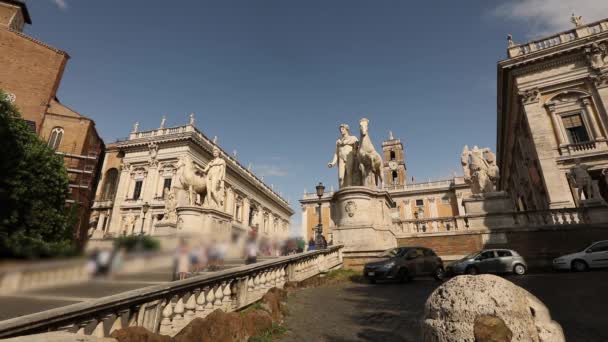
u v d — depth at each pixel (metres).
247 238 12.49
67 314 2.90
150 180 36.53
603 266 12.01
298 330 5.48
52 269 5.74
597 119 21.17
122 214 36.12
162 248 8.97
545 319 2.15
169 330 4.24
